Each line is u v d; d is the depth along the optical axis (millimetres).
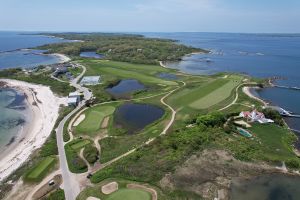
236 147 70125
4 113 108250
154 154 67750
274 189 55375
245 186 56281
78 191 55562
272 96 120125
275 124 85812
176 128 83562
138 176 59125
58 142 77875
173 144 71062
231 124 83688
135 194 53344
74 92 124000
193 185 56406
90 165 64938
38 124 95500
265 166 62688
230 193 54375
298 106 106938
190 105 104375
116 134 82562
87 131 84875
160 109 103500
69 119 94688
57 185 57844
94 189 55281
